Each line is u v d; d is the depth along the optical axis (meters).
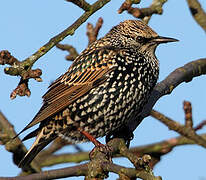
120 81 10.53
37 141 10.71
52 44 9.12
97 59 10.74
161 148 11.84
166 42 10.99
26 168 11.45
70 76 10.88
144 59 10.84
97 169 8.50
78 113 10.66
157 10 11.51
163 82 11.36
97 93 10.55
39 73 8.44
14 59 8.57
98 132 10.78
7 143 10.87
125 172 7.96
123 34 11.15
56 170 8.83
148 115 10.98
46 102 10.83
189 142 11.77
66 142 12.62
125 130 10.78
